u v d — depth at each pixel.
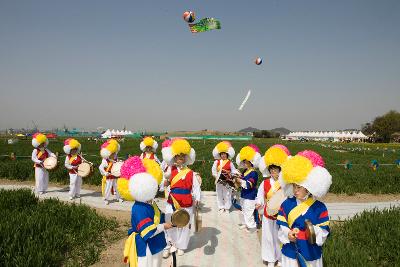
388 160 34.44
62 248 6.94
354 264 5.92
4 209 8.91
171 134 123.06
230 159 10.66
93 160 26.55
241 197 8.92
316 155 5.00
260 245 7.81
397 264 6.34
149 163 5.15
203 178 16.30
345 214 11.12
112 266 6.54
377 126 105.62
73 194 12.56
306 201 4.73
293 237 4.54
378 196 14.75
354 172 21.05
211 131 140.75
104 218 9.01
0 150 36.44
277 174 6.54
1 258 5.80
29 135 98.50
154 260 4.80
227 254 7.23
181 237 7.11
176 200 7.13
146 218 4.71
